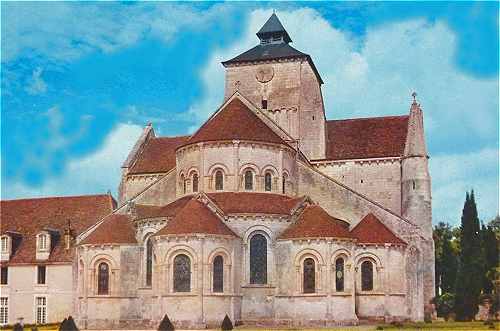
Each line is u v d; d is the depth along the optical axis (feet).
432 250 281.33
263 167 262.67
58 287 310.45
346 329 217.15
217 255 233.76
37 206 345.31
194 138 272.31
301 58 319.47
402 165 298.56
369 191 304.30
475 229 303.68
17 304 313.94
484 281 307.78
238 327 231.50
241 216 244.01
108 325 248.73
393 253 258.98
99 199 342.44
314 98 321.32
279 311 240.32
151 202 283.59
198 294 227.61
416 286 265.13
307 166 282.15
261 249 245.65
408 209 287.69
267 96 319.06
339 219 271.49
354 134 321.52
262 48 332.39
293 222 249.34
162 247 234.17
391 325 237.04
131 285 252.42
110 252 253.65
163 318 222.07
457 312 289.53
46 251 316.40
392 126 319.06
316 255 238.68
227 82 325.21
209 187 259.80
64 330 229.66
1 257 321.32
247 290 241.55
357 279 255.50
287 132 309.01
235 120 270.67
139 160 336.49
